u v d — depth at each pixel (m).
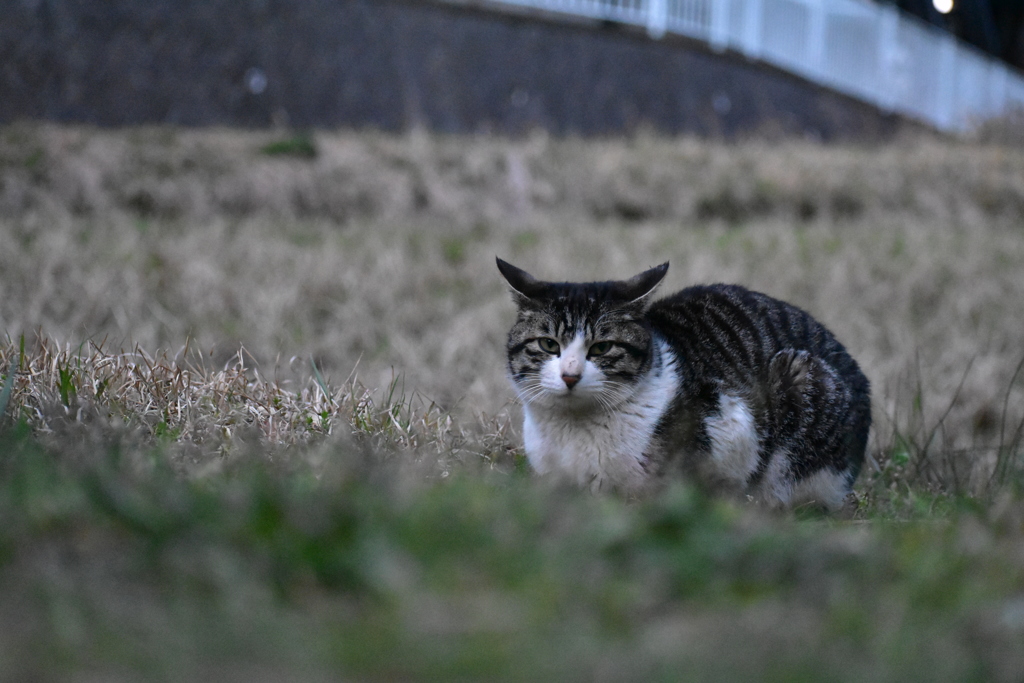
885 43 29.84
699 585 3.16
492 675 2.62
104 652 2.61
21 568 3.02
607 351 5.75
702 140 23.41
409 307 11.62
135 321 10.26
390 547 3.24
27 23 18.62
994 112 27.42
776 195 19.19
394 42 21.66
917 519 4.95
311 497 3.69
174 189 16.12
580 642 2.77
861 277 13.35
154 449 5.10
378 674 2.62
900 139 25.34
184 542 3.20
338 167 17.50
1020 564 3.46
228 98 20.44
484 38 22.50
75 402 5.60
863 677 2.64
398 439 5.90
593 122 23.78
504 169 18.36
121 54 19.48
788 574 3.28
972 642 2.86
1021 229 18.33
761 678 2.61
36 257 11.52
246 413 6.05
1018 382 10.11
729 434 5.83
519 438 6.70
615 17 23.98
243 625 2.76
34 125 17.69
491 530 3.48
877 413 8.27
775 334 6.30
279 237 14.34
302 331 10.91
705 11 25.50
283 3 20.70
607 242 14.80
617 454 5.77
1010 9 36.19
